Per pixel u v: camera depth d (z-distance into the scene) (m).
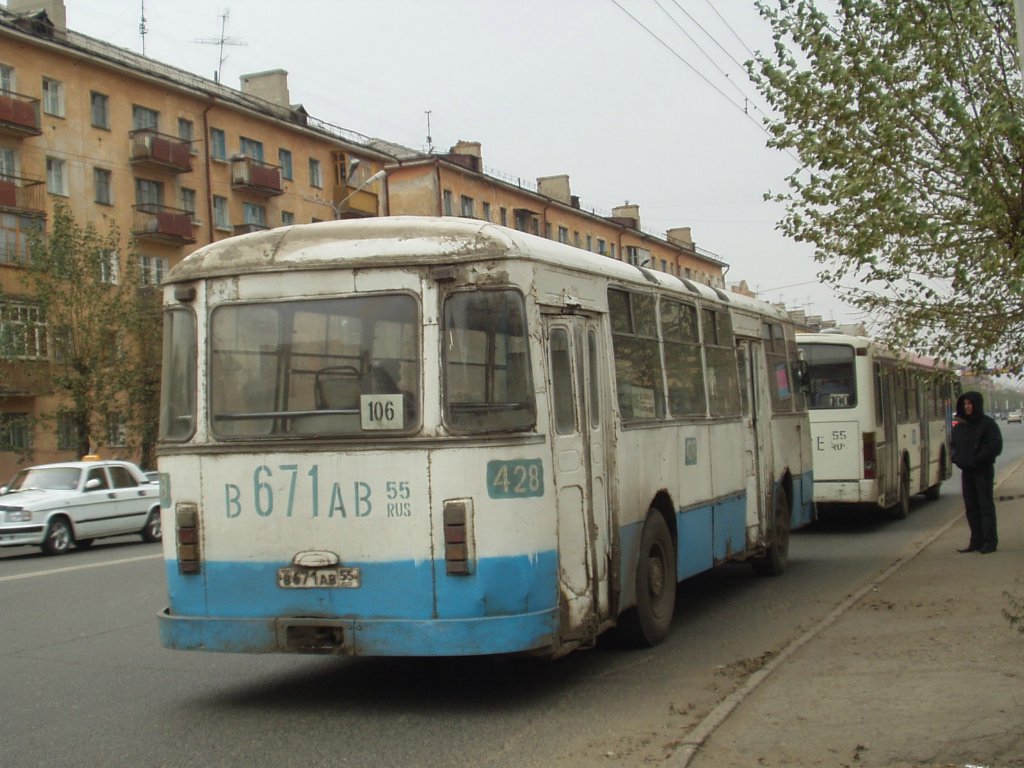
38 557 22.11
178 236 48.31
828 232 10.06
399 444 7.34
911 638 9.17
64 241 37.25
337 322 7.62
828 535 18.66
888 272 10.16
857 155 9.10
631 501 9.14
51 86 44.72
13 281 41.62
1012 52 8.62
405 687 8.48
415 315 7.50
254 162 52.44
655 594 9.79
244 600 7.61
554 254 8.11
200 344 7.91
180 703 8.12
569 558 7.85
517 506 7.28
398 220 7.78
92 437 38.22
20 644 10.67
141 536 25.55
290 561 7.51
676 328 10.74
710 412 11.55
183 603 7.77
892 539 17.70
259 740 7.04
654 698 7.80
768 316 14.21
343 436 7.48
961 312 10.01
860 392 18.41
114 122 47.09
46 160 44.12
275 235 7.92
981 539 14.56
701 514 11.04
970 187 8.35
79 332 37.31
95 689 8.64
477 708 7.73
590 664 9.10
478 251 7.50
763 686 7.75
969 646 8.69
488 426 7.35
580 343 8.40
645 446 9.55
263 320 7.79
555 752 6.52
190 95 50.53
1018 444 60.50
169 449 7.91
